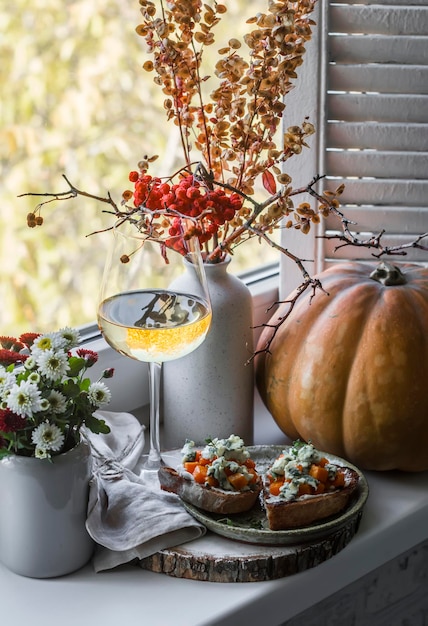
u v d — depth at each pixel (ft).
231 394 5.17
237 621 4.58
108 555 4.70
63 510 4.60
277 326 5.03
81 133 7.02
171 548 4.70
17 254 6.91
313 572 4.73
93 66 7.04
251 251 7.30
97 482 4.77
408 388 4.97
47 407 4.41
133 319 4.71
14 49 6.82
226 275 5.13
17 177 6.87
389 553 4.98
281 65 4.88
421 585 5.53
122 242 4.73
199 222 4.93
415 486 5.18
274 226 5.06
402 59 5.54
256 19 4.83
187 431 5.20
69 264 7.02
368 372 4.99
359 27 5.51
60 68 6.95
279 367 5.19
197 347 4.99
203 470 4.79
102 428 4.61
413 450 5.07
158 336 4.67
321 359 5.05
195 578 4.67
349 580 4.85
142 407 5.59
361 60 5.55
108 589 4.64
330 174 5.67
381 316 5.02
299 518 4.70
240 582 4.66
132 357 4.77
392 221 5.70
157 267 4.75
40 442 4.43
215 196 4.77
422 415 5.00
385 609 5.40
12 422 4.39
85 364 4.66
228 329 5.09
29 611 4.54
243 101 4.98
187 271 4.86
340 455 5.16
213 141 5.11
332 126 5.61
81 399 4.58
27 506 4.57
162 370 5.45
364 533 4.89
